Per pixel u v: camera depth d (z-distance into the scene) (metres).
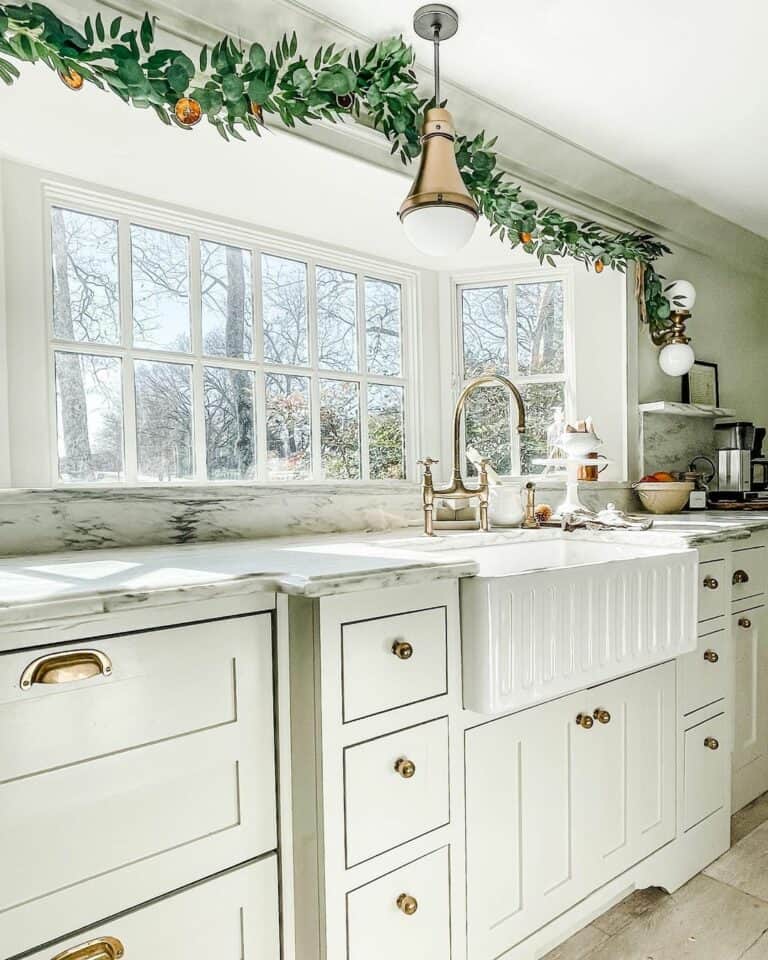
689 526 1.80
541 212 2.10
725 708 1.76
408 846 1.09
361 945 1.03
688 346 2.57
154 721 0.89
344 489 1.92
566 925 1.33
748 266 3.08
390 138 1.70
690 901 1.55
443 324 2.39
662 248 2.51
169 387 1.78
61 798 0.81
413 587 1.10
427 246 1.45
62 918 0.82
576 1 1.44
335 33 1.54
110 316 1.68
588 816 1.38
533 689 1.18
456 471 1.85
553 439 2.39
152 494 1.55
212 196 1.77
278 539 1.69
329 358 2.13
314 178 1.72
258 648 1.00
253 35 1.47
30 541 1.38
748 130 2.03
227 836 0.96
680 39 1.58
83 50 1.22
